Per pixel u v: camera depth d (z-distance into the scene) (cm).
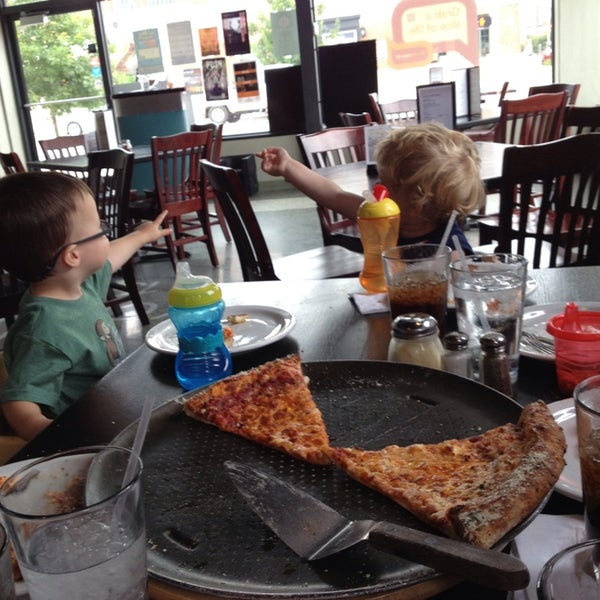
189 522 65
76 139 561
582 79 634
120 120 596
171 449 80
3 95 718
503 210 207
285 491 67
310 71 665
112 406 97
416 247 111
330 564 57
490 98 673
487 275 93
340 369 95
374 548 56
